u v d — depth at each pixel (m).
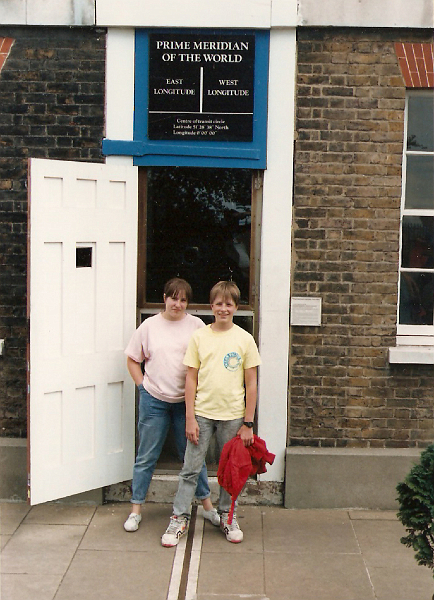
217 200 5.69
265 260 5.60
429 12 5.43
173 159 5.57
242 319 5.73
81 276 5.37
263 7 5.43
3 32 5.57
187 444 5.06
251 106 5.52
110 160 5.59
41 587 4.45
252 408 4.95
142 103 5.55
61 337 5.30
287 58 5.50
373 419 5.70
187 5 5.45
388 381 5.68
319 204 5.57
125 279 5.57
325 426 5.70
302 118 5.53
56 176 5.15
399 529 5.34
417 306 5.83
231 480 4.90
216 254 5.73
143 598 4.34
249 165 5.55
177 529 5.07
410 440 5.71
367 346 5.65
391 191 5.57
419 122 5.75
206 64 5.50
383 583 4.55
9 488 5.73
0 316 5.68
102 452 5.59
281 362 5.65
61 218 5.20
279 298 5.62
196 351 4.97
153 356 5.18
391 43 5.51
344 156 5.55
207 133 5.55
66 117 5.58
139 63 5.53
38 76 5.57
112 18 5.46
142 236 5.73
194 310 5.77
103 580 4.55
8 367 5.71
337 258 5.60
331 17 5.43
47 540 5.09
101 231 5.42
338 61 5.50
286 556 4.90
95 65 5.55
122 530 5.26
